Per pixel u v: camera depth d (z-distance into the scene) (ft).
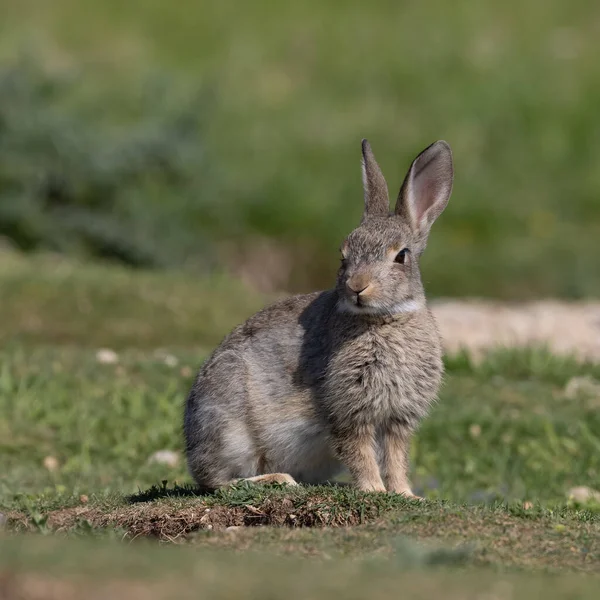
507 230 80.48
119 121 79.66
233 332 27.89
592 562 19.72
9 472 32.96
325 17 104.68
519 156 88.69
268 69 96.89
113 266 59.41
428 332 26.61
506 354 45.21
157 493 27.94
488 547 20.38
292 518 24.07
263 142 86.53
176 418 37.55
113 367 42.16
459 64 98.37
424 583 15.51
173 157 71.46
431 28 103.55
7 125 66.54
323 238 77.36
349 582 15.23
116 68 92.22
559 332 50.52
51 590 14.11
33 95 68.90
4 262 54.85
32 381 39.99
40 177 65.36
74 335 48.16
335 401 26.14
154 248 66.95
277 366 26.76
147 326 49.70
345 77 96.48
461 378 43.62
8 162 65.26
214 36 100.68
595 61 99.25
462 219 81.00
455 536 21.15
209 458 27.30
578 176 87.20
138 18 102.27
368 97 93.81
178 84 87.30
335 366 26.05
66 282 51.80
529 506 25.18
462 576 16.84
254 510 24.34
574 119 92.32
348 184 82.38
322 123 89.97
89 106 79.30
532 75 96.94
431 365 26.66
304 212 78.59
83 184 67.05
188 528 24.26
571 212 83.46
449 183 28.60
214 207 74.69
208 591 14.33
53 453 35.22
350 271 26.02
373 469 26.45
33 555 15.61
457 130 90.17
